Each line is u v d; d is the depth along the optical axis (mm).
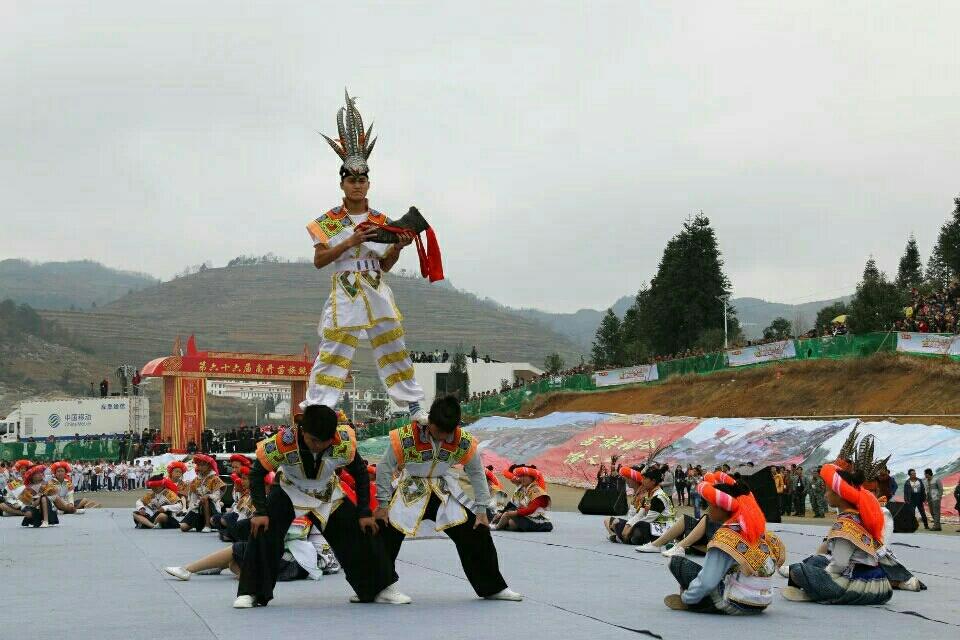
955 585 12906
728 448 41500
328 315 11938
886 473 24359
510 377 110812
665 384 57750
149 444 68188
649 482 18125
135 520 23031
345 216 12008
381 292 12016
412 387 12094
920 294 59250
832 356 49281
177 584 12180
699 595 9891
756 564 9836
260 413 188750
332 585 12047
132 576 13172
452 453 10375
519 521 21234
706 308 82562
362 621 9211
